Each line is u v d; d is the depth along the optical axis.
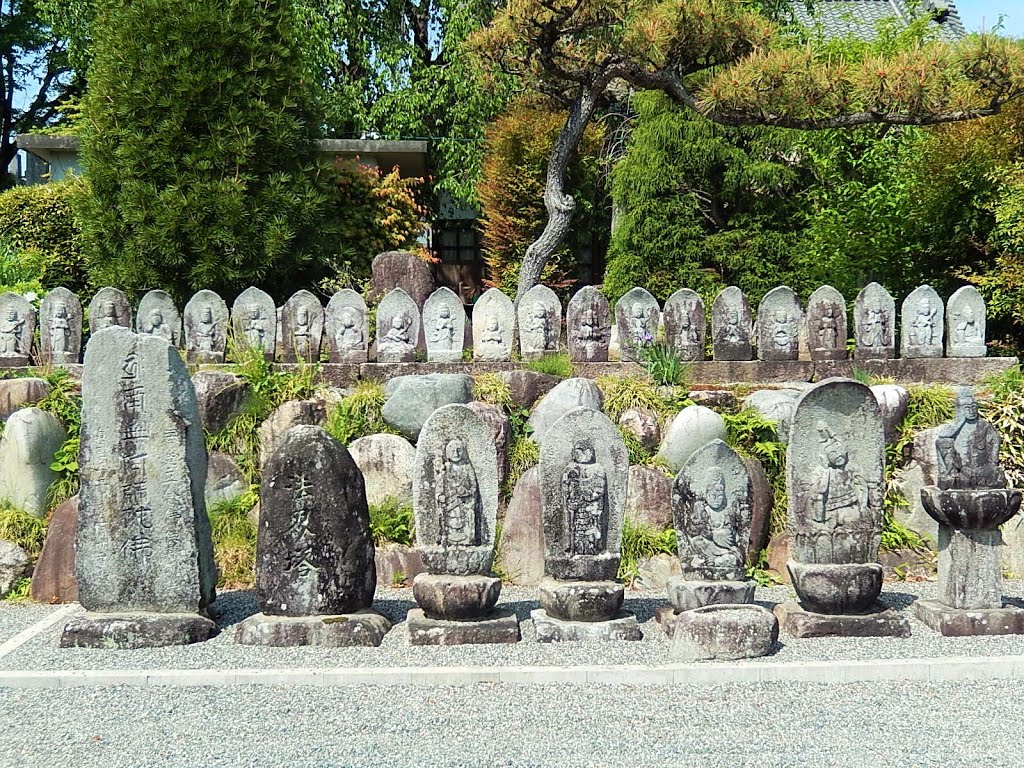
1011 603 7.03
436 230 20.58
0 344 9.55
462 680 5.66
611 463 6.61
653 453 8.59
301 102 12.32
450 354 9.59
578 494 6.53
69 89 24.48
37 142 15.73
